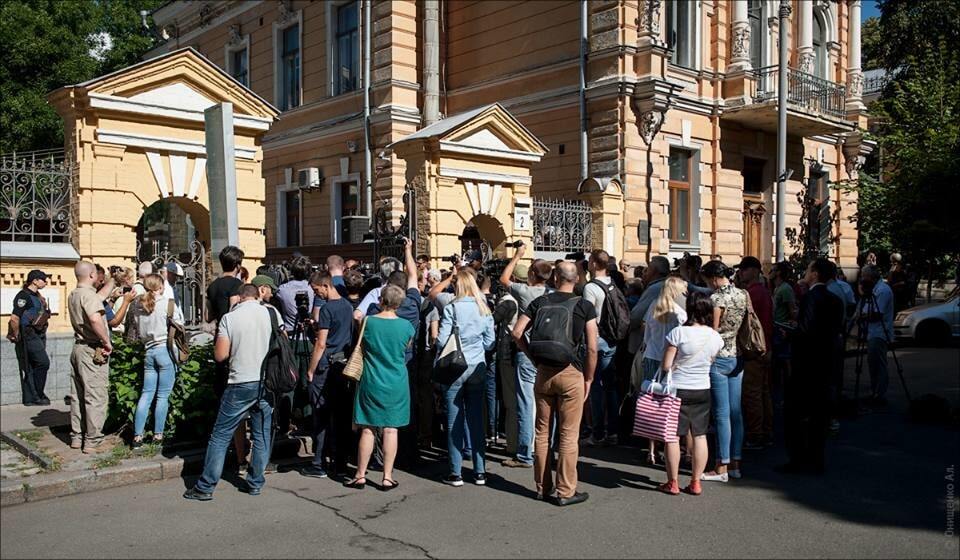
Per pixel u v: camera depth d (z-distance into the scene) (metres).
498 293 8.70
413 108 20.20
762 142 20.61
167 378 7.55
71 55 20.47
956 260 12.46
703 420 6.70
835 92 21.14
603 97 17.08
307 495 6.64
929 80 16.50
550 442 6.58
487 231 13.94
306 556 5.20
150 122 9.73
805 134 21.53
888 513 6.16
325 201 22.61
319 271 7.36
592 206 15.59
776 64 21.00
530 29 18.98
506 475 7.38
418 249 12.70
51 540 5.46
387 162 19.84
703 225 19.02
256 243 10.62
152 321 7.43
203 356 7.92
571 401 6.41
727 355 7.08
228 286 7.70
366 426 6.84
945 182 10.68
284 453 7.88
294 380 6.67
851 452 8.14
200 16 28.48
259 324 6.56
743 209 20.41
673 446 6.66
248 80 26.55
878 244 23.12
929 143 14.70
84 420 7.39
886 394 11.55
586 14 17.56
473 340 7.07
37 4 20.39
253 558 5.16
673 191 18.61
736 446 7.23
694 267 9.45
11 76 19.83
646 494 6.71
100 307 7.26
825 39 24.09
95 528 5.71
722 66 19.33
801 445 7.34
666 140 17.72
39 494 6.36
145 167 9.77
